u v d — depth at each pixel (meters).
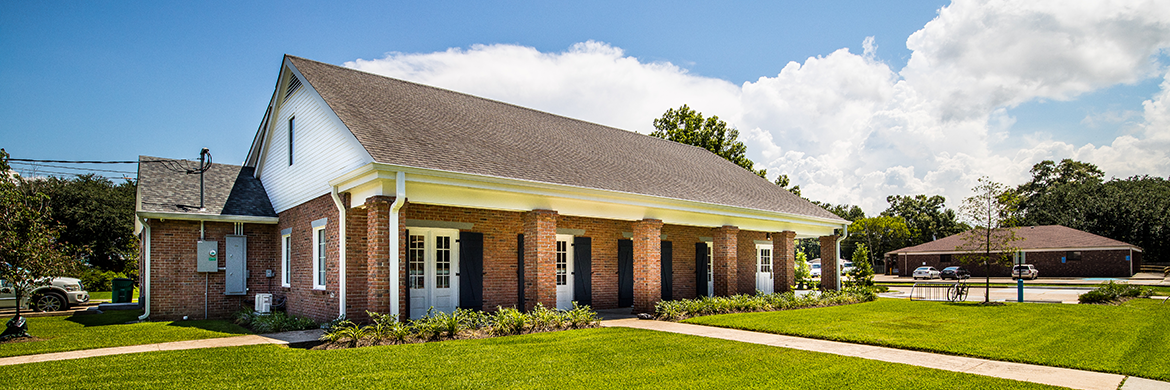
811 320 13.98
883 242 74.19
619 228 18.44
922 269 49.53
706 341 10.52
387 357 8.70
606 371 7.87
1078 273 45.69
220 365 8.07
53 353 9.30
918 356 9.34
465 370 7.83
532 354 9.02
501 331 11.30
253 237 16.62
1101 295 19.89
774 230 21.16
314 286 13.78
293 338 10.98
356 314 12.16
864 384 7.25
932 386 7.17
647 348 9.68
